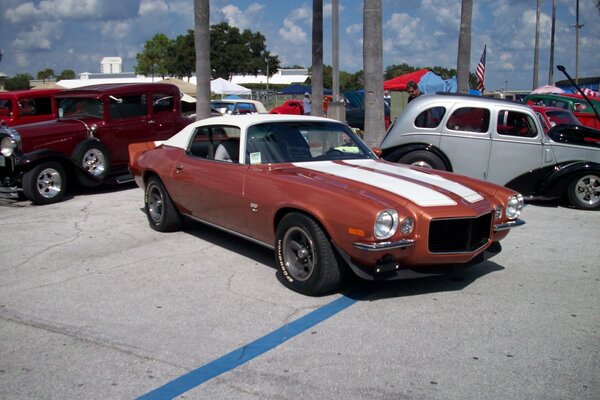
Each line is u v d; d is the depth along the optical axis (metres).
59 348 3.89
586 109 15.49
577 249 6.41
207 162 5.98
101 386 3.38
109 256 6.06
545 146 8.62
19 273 5.52
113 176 10.11
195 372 3.54
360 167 5.51
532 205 9.09
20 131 8.77
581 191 8.64
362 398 3.22
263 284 5.15
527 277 5.39
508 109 8.78
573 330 4.16
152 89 10.60
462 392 3.28
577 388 3.33
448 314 4.46
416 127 9.21
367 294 4.90
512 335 4.07
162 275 5.42
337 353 3.78
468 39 16.14
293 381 3.42
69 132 9.38
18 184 8.97
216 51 50.97
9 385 3.40
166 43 61.50
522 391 3.29
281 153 5.58
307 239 4.72
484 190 5.18
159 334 4.11
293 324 4.26
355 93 29.78
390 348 3.85
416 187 4.82
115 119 10.02
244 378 3.46
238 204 5.40
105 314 4.48
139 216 8.02
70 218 7.92
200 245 6.45
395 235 4.30
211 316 4.43
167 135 10.90
